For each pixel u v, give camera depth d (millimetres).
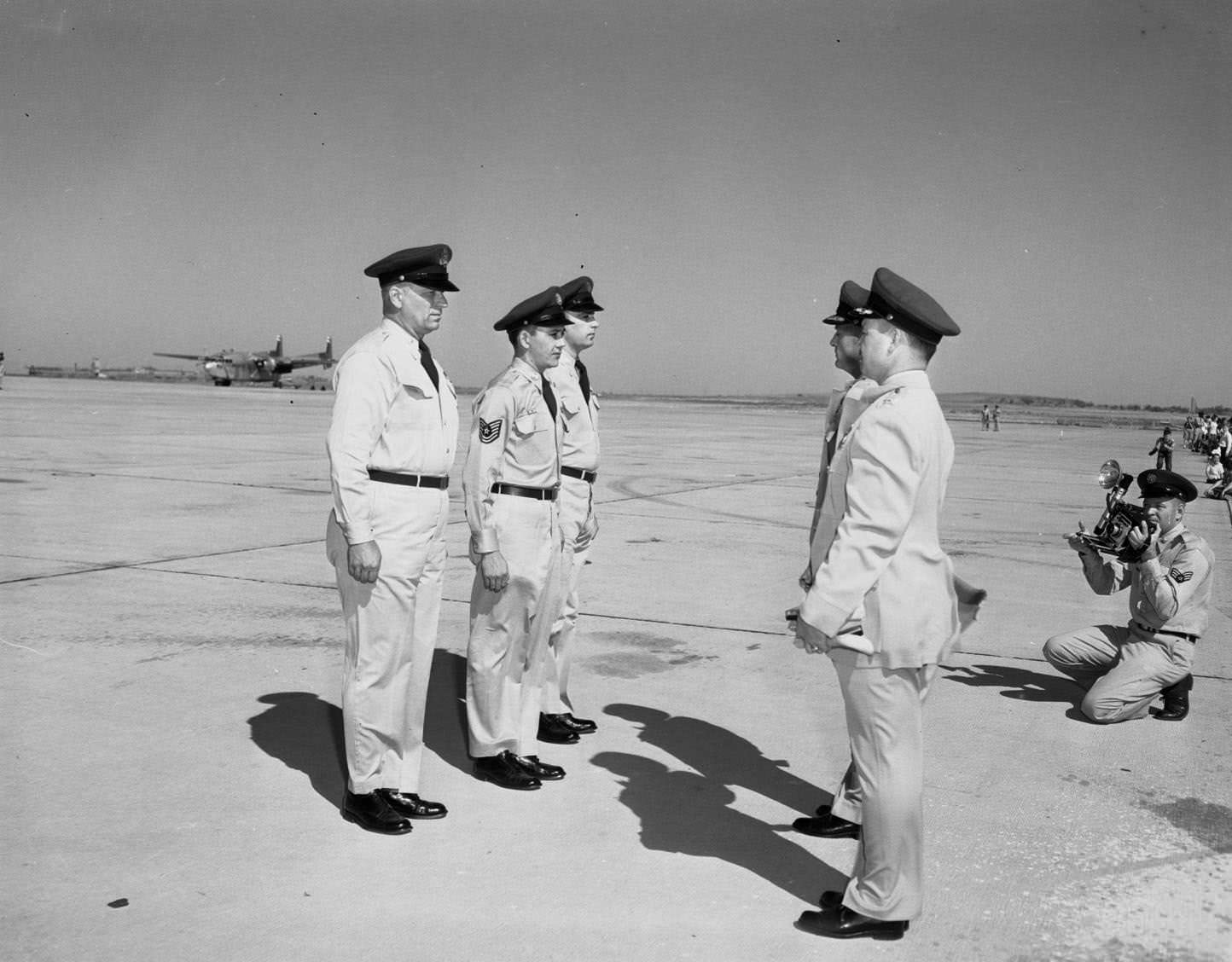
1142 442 44094
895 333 3131
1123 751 4828
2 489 13016
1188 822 4023
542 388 4387
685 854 3672
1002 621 7492
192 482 14547
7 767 4234
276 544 9633
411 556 3910
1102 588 5539
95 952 2898
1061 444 38438
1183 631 5258
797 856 3678
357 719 3887
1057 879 3520
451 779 4367
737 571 9148
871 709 3037
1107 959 3023
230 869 3432
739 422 48688
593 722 5066
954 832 3879
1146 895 3424
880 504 2951
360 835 3740
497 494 4316
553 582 4449
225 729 4770
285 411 39375
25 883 3285
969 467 24219
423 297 3986
